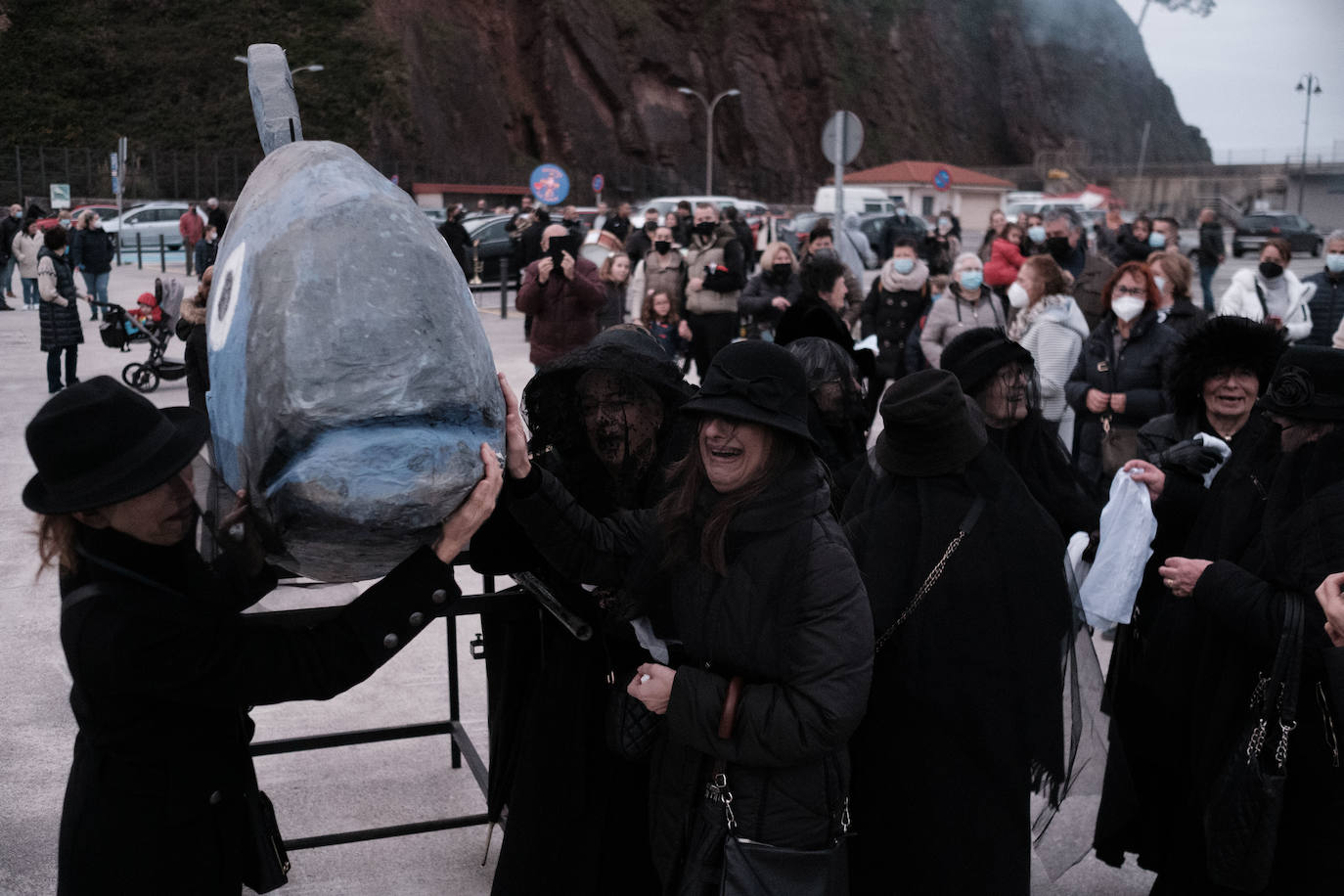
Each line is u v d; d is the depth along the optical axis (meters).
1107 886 3.30
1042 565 2.40
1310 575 2.43
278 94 2.34
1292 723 2.43
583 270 7.84
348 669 1.83
